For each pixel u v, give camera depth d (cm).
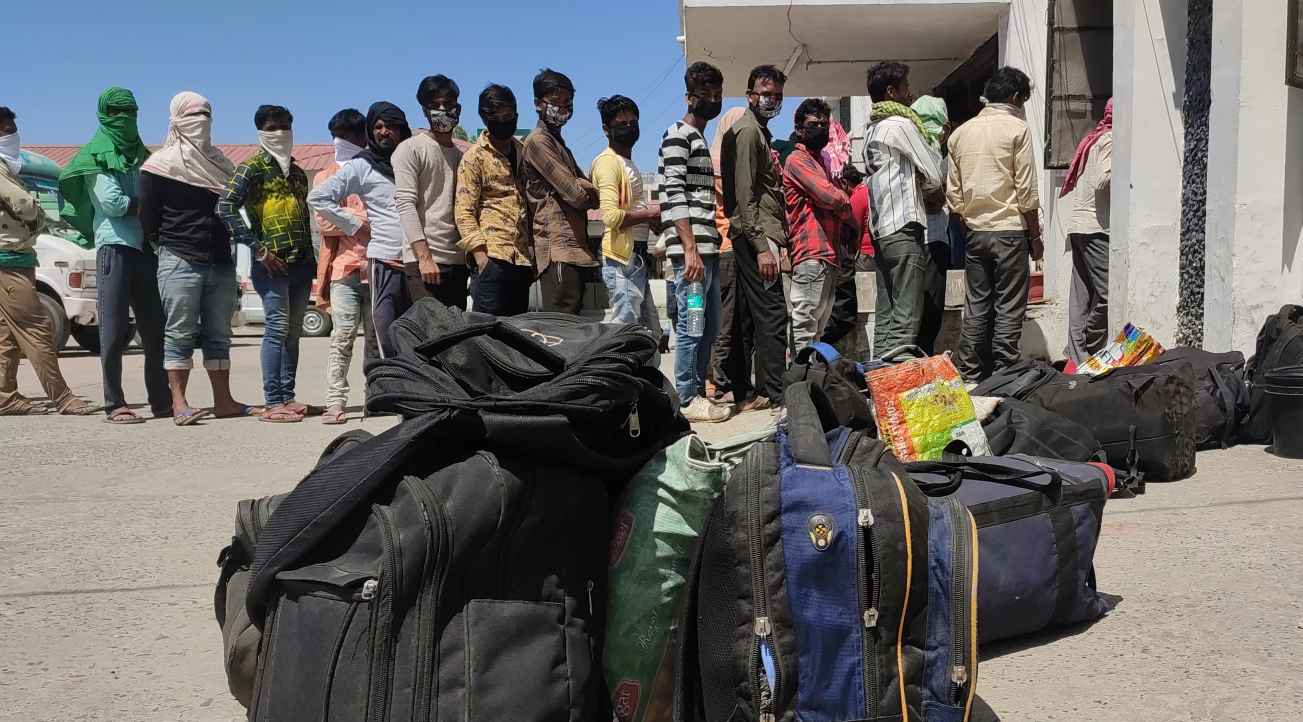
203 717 213
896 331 533
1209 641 234
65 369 1004
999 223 548
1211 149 531
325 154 2880
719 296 542
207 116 575
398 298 526
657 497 188
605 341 195
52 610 276
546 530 174
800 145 525
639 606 187
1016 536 230
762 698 172
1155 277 580
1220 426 442
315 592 164
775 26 802
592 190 484
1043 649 237
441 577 161
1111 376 387
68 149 3153
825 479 177
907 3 754
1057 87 698
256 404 698
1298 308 448
